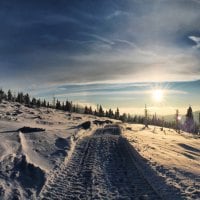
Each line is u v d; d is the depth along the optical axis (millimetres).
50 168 19234
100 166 20766
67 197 13922
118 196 13891
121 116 178875
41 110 105750
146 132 75062
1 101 100125
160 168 19188
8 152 20312
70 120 90688
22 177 16266
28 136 29984
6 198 13227
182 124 130750
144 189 14844
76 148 29297
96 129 60031
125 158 23828
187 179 16484
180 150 35250
